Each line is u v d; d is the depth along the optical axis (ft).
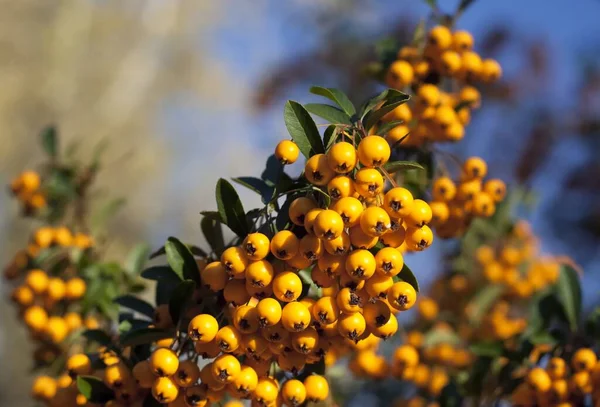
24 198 1.77
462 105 1.50
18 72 6.80
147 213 6.31
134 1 7.50
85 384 1.26
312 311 1.16
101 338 1.35
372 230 1.13
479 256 2.00
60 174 1.74
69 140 6.70
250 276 1.15
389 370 1.62
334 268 1.15
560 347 1.42
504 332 1.90
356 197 1.17
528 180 4.60
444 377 1.72
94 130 6.86
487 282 1.98
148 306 1.32
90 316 1.65
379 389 2.08
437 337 1.73
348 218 1.14
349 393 2.00
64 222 1.89
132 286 1.62
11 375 4.96
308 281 1.24
